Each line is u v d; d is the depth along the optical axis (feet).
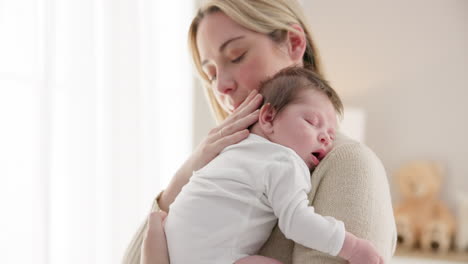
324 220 2.62
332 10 11.23
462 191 10.57
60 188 5.47
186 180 3.44
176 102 9.05
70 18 5.58
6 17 4.68
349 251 2.55
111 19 6.60
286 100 3.10
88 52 5.90
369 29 11.08
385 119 10.98
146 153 7.64
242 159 2.94
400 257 9.58
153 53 7.82
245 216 2.79
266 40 3.58
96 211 6.15
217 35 3.59
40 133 4.94
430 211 10.12
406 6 10.90
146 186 7.66
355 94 11.13
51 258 5.24
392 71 10.96
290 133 3.00
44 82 4.98
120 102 6.82
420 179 10.11
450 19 10.69
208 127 9.81
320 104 3.10
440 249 9.82
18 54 4.81
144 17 7.63
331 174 2.89
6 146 4.66
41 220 4.92
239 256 2.78
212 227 2.81
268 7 3.60
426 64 10.80
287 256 2.90
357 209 2.70
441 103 10.73
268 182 2.78
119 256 6.79
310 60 3.99
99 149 6.40
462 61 10.64
